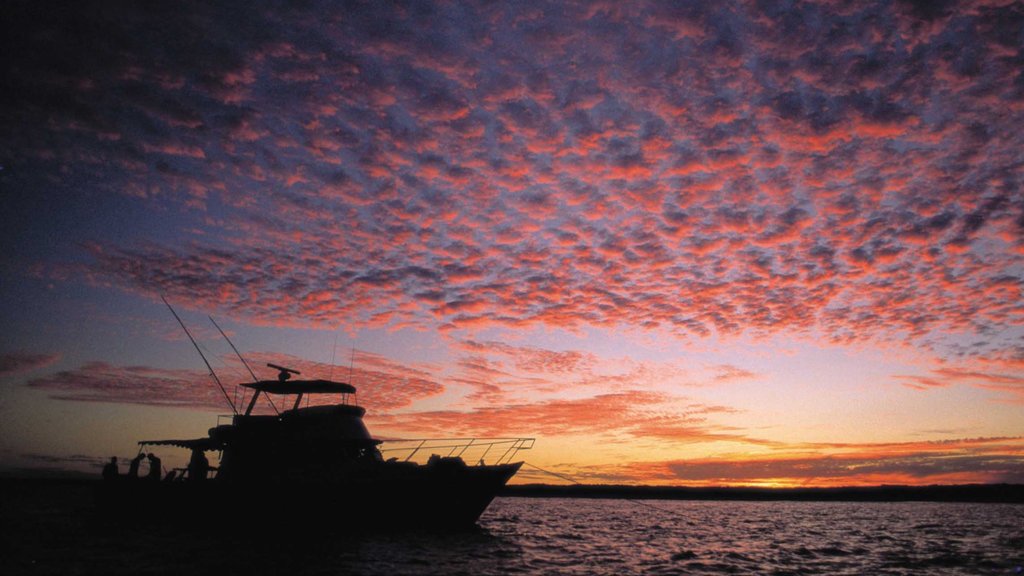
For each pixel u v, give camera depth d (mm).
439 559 21703
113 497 31062
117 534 26750
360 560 20797
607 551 27172
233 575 17969
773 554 27453
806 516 69625
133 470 31594
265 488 26125
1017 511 91062
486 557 22875
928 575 21766
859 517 67875
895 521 58000
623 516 64562
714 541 33406
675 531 40688
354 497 25328
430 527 26891
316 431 26672
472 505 27109
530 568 20969
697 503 149375
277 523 26016
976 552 28891
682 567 22844
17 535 26453
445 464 25953
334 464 26125
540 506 100438
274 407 30031
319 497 25500
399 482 25359
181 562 20047
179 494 28641
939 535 39156
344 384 29688
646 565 23078
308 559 20719
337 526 25766
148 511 29859
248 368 28812
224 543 24141
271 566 19438
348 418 27312
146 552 22016
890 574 21922
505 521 46719
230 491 26922
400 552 22688
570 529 40250
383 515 25781
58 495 77500
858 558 26391
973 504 143375
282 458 26609
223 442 28453
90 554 21578
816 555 27344
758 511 88625
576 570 21141
